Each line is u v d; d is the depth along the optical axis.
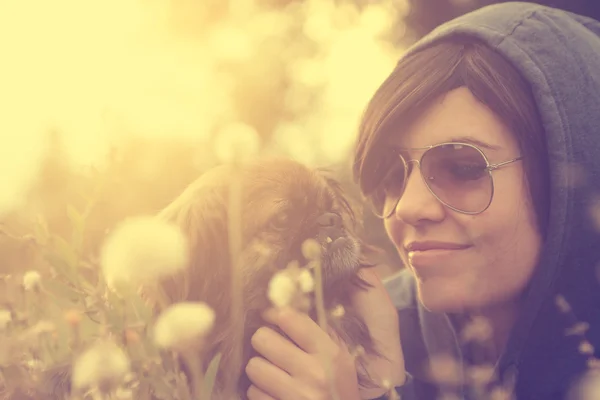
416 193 2.00
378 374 2.28
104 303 1.45
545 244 1.98
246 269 2.21
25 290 1.74
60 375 1.69
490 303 2.04
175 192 2.35
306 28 3.15
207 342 2.15
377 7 3.24
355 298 2.40
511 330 2.07
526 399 2.04
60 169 1.97
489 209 1.94
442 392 2.27
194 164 2.34
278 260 2.22
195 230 2.25
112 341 1.49
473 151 1.94
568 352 1.98
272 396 1.98
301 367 1.94
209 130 1.88
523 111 1.95
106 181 1.64
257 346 2.02
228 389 1.84
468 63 1.99
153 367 1.40
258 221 2.26
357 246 2.35
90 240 1.79
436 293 2.02
